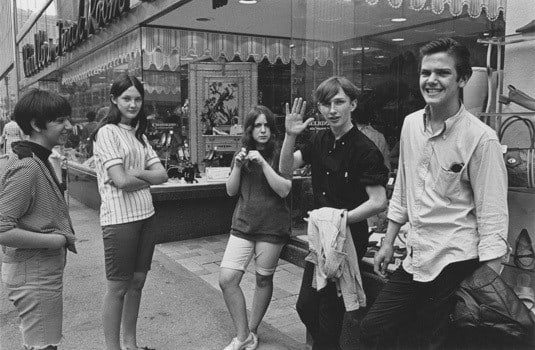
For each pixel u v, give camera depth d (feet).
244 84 27.35
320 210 8.84
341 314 9.24
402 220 8.17
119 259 10.21
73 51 34.63
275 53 28.60
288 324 13.14
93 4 28.25
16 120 7.89
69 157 35.91
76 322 13.24
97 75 29.94
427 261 7.06
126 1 24.00
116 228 10.15
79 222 26.61
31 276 7.79
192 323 13.10
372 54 17.60
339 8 17.24
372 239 11.22
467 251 6.80
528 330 6.19
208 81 26.58
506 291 6.40
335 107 8.69
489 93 9.59
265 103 28.30
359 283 8.82
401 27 17.49
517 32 9.09
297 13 16.97
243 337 11.27
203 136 26.40
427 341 7.47
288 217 11.53
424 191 7.16
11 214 7.42
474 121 6.82
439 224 7.00
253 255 11.49
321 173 9.24
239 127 26.91
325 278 8.61
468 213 6.91
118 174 10.05
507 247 6.63
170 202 21.81
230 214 23.45
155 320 13.29
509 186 8.21
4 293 15.55
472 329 6.42
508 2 9.59
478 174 6.70
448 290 6.89
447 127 6.86
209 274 17.52
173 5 19.71
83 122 33.04
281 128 26.84
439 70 6.74
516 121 9.16
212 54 26.71
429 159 7.09
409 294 7.49
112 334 10.50
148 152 11.32
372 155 8.59
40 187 7.74
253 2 20.17
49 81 43.42
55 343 8.04
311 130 13.93
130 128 10.90
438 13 15.94
